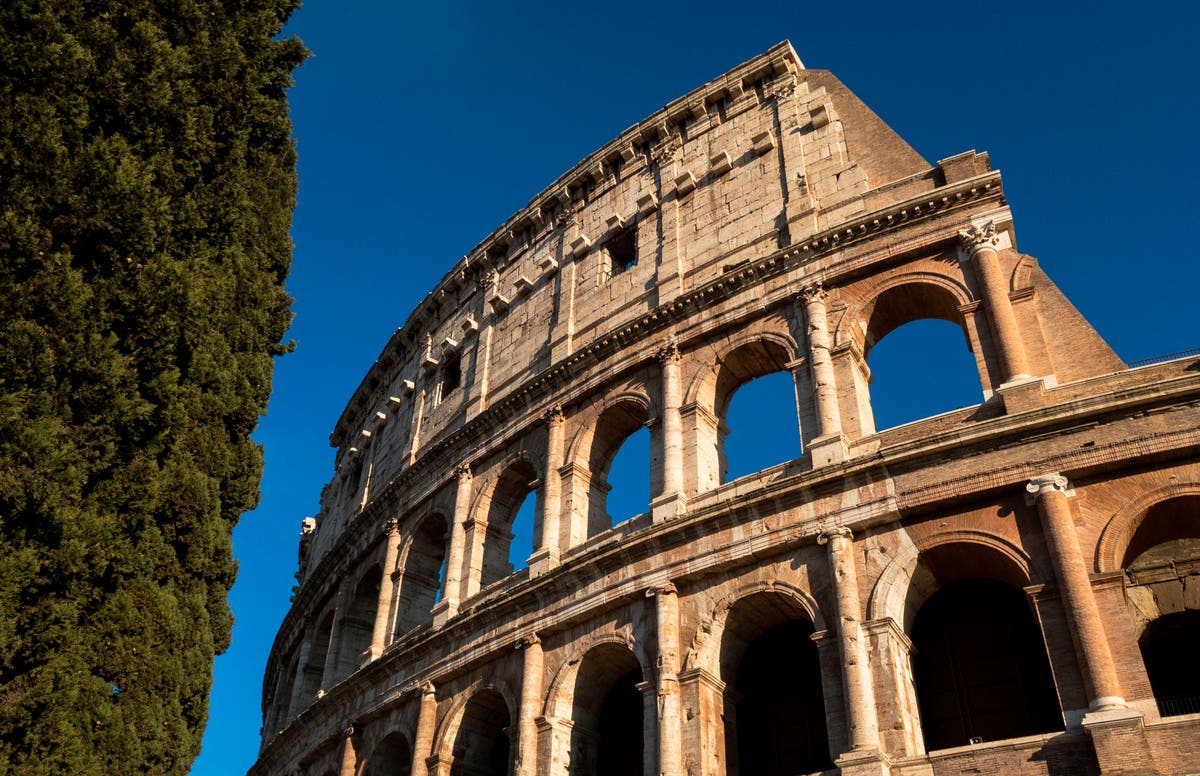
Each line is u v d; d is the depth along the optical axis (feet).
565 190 185.37
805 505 111.86
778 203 147.74
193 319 85.92
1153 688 112.16
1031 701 103.96
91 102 83.56
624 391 144.87
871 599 103.40
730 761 108.99
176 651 83.05
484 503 159.74
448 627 141.08
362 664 166.30
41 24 79.05
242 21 101.45
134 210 81.10
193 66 93.35
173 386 83.92
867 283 128.88
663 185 166.71
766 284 136.56
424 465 176.24
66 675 73.36
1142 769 81.35
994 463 103.45
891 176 140.97
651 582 118.83
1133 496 97.25
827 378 122.42
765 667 121.08
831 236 132.67
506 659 132.77
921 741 97.86
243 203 97.96
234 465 95.71
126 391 80.84
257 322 102.22
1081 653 89.45
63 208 78.69
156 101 86.48
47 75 79.61
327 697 163.12
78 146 80.48
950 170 132.05
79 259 80.84
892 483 107.76
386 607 170.19
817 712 115.24
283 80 106.32
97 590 77.97
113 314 81.41
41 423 73.77
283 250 108.99
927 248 125.59
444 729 135.54
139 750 77.00
